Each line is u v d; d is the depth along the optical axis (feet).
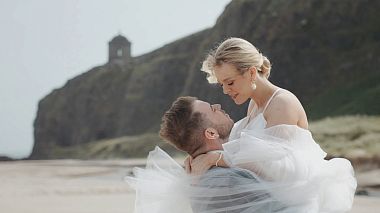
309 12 341.00
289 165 10.27
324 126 158.81
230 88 11.05
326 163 11.07
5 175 155.33
